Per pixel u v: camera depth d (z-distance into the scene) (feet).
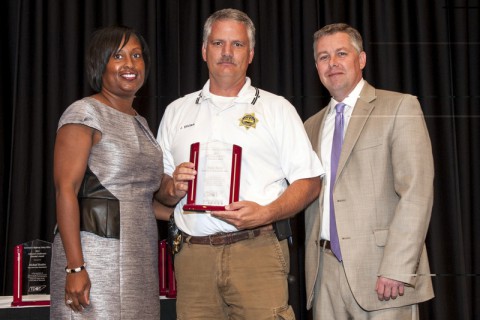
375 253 7.09
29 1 10.84
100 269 6.09
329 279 7.31
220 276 6.55
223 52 6.79
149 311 6.43
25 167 10.54
